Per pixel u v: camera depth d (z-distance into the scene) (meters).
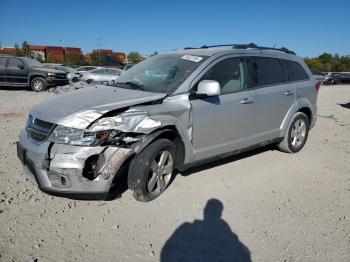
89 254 3.01
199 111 4.24
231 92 4.73
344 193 4.55
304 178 5.02
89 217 3.60
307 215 3.89
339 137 7.73
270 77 5.44
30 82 16.91
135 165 3.72
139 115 3.66
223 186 4.55
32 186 4.20
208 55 4.66
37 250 3.01
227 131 4.69
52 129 3.48
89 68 27.94
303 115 6.08
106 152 3.45
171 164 4.07
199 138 4.33
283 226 3.63
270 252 3.18
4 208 3.65
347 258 3.14
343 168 5.53
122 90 4.30
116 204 3.90
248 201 4.16
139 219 3.61
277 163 5.61
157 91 4.24
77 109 3.56
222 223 3.63
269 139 5.50
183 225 3.55
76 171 3.35
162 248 3.16
